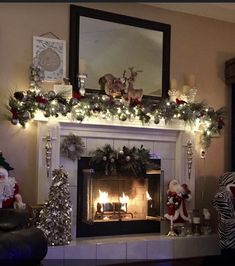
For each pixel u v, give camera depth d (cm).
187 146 420
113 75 403
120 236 390
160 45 427
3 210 254
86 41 393
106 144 393
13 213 251
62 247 336
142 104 390
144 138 409
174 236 391
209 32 455
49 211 333
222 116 434
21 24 367
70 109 357
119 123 388
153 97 419
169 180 418
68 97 361
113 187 401
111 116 382
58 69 378
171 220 399
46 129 362
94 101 366
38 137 361
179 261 369
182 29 440
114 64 405
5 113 356
